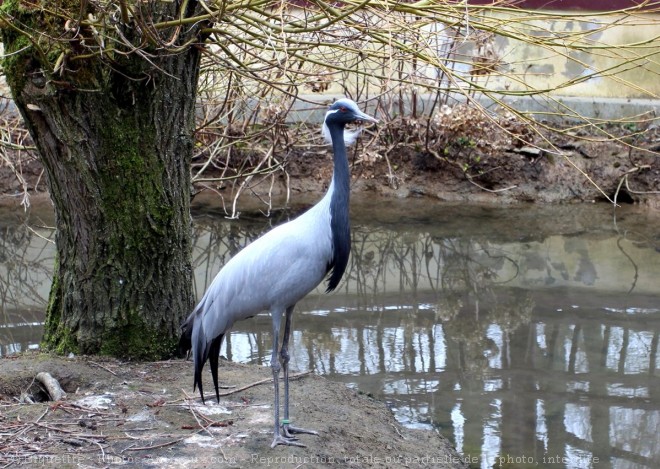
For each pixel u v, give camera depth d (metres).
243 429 6.71
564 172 16.42
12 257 13.69
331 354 9.52
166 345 8.31
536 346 9.80
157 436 6.50
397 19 7.83
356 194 16.89
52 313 8.40
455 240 14.27
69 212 7.90
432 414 7.96
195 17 6.99
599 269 12.65
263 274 6.60
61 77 7.25
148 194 7.90
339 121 6.69
